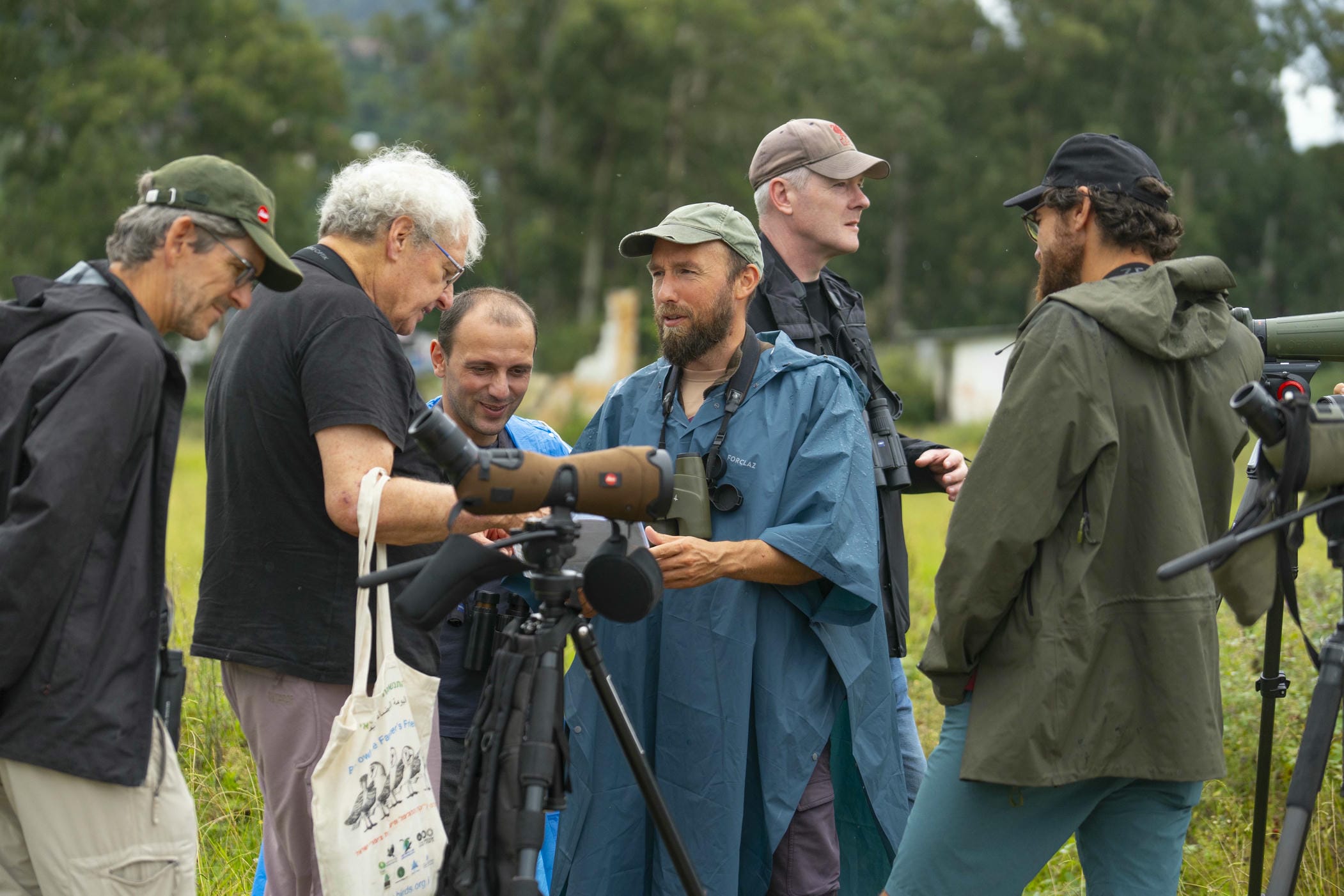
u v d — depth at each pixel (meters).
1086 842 4.93
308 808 4.99
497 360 5.71
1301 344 5.75
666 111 68.50
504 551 5.27
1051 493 4.50
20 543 3.97
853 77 72.31
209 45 60.78
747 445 5.60
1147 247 4.89
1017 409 4.55
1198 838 6.96
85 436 4.05
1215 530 4.89
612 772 5.59
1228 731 7.66
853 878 5.87
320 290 4.97
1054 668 4.54
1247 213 75.62
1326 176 76.94
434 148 71.56
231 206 4.46
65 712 4.14
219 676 8.07
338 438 4.83
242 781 7.31
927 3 79.00
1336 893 6.31
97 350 4.13
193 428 50.25
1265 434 4.31
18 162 57.06
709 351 5.68
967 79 77.12
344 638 4.98
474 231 5.41
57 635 4.13
